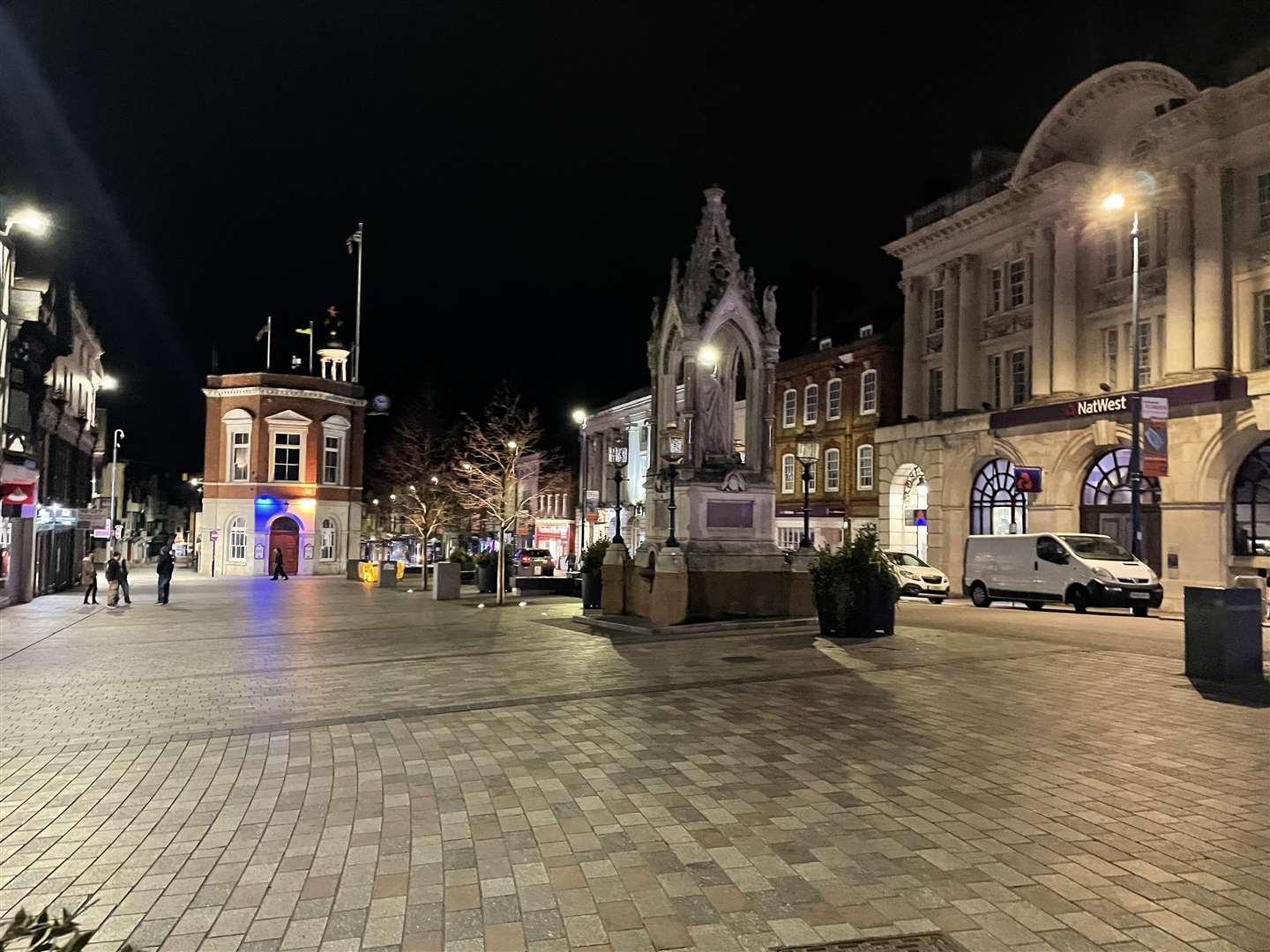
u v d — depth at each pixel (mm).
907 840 5102
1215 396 24156
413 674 11555
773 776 6445
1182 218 25938
